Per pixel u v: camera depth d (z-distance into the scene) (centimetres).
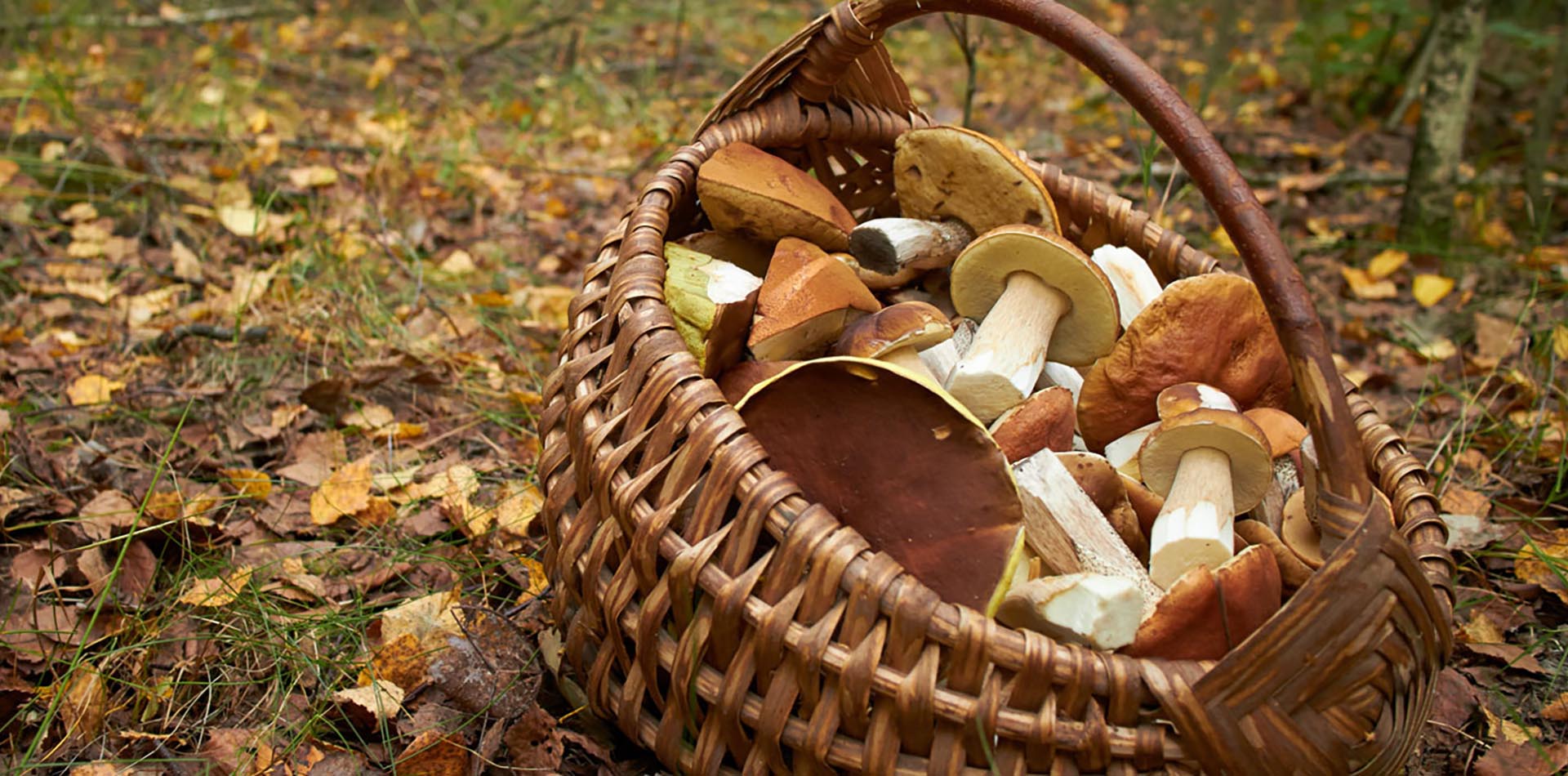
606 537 89
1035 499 93
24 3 231
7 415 117
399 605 106
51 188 160
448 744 94
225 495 116
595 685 91
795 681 83
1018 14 94
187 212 157
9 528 109
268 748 95
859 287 103
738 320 99
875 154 116
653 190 102
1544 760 97
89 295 141
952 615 82
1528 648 108
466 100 228
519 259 164
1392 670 84
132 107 189
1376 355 151
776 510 84
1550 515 122
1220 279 103
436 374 133
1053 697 82
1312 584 82
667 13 288
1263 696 82
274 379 132
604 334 95
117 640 101
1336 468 84
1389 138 232
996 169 105
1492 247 170
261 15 259
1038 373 102
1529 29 240
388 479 119
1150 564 96
